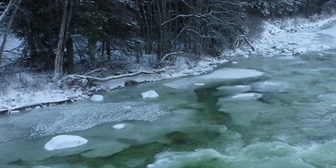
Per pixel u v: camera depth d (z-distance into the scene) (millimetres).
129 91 13828
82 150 8117
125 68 17172
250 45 24234
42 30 14047
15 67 14320
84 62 16641
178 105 11617
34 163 7473
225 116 10273
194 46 20328
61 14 14094
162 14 18969
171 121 9969
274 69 17609
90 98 12719
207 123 9711
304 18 45156
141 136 8875
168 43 18719
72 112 10945
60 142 8289
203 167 7008
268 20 37531
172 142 8422
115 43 16609
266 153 7570
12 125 9812
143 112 10883
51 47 14945
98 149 8133
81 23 14219
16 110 11023
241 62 20359
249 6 29516
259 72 16859
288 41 28359
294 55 22125
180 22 21281
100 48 17797
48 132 9289
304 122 9508
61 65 13672
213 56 21625
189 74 17000
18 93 12102
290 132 8797
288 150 7680
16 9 12188
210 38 21094
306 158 7266
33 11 13711
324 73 16078
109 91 13789
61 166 7301
